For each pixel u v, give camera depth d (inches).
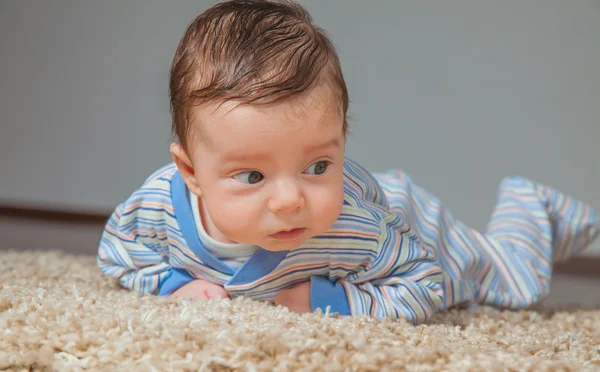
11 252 76.2
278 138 38.6
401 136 108.0
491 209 104.7
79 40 120.0
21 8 121.4
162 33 116.5
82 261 71.5
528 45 102.1
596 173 100.2
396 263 47.9
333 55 42.8
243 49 40.5
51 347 37.0
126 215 51.4
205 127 40.3
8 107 123.3
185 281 50.8
